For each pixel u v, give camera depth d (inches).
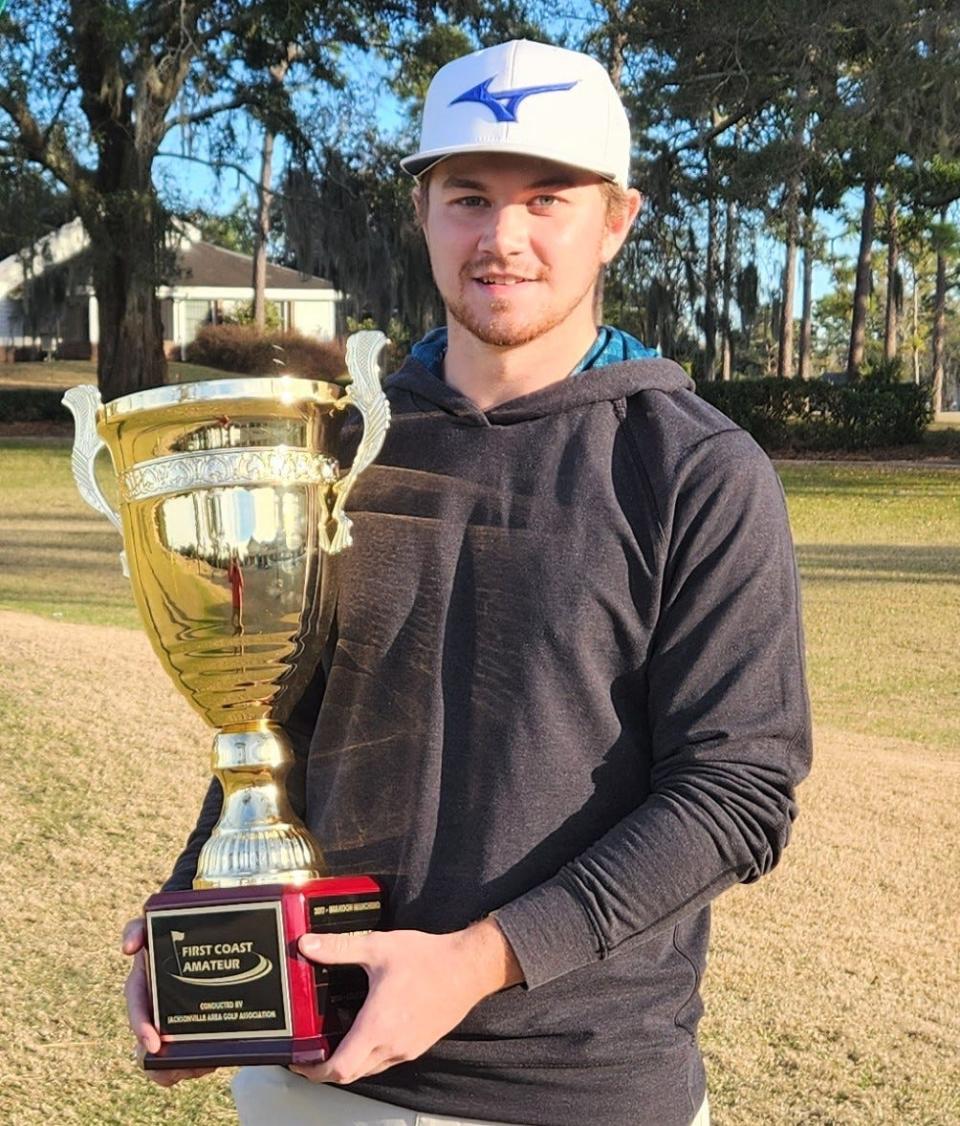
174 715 237.8
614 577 60.1
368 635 63.6
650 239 1066.7
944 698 311.1
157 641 64.8
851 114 859.4
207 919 56.4
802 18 846.5
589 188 63.7
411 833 61.2
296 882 59.0
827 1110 127.4
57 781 206.7
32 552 534.3
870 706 302.7
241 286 1823.3
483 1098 60.0
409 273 1098.7
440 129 62.9
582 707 60.0
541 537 61.1
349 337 63.3
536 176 62.4
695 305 1180.5
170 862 182.1
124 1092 132.3
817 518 697.0
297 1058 55.6
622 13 962.7
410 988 54.0
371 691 63.2
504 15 987.9
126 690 250.5
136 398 61.9
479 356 65.1
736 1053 137.7
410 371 67.4
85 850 184.7
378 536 64.3
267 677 64.2
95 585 447.5
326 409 64.1
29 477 845.2
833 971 155.2
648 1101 60.3
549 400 63.0
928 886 179.3
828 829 198.8
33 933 162.2
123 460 64.6
